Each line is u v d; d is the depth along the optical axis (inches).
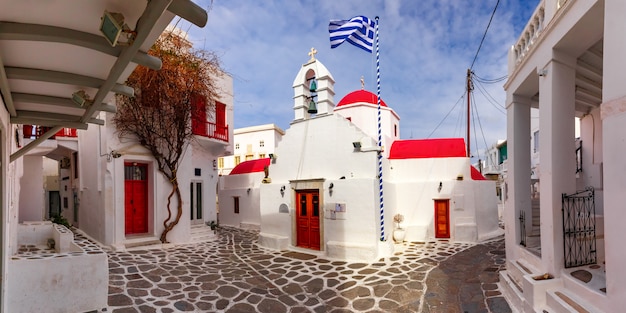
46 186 832.3
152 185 497.0
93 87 147.3
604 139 160.9
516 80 295.1
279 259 426.3
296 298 297.9
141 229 503.5
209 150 643.5
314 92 526.0
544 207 229.9
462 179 547.5
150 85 470.6
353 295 302.4
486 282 309.4
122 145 470.6
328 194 451.8
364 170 440.5
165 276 334.6
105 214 452.4
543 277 218.2
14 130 278.4
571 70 225.9
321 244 455.5
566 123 222.8
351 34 425.7
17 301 210.2
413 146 602.5
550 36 221.0
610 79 157.2
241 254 454.3
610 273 158.1
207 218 629.9
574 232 219.8
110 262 370.6
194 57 513.0
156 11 86.0
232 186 778.2
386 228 483.8
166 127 494.6
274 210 509.0
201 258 421.1
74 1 94.2
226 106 652.1
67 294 228.2
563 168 221.1
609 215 157.5
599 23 189.0
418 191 564.1
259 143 1210.0
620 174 151.6
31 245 373.1
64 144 570.6
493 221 593.0
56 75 135.0
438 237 553.0
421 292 300.2
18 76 133.0
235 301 286.4
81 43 108.7
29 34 102.7
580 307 177.2
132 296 273.6
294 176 501.0
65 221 536.7
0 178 173.2
